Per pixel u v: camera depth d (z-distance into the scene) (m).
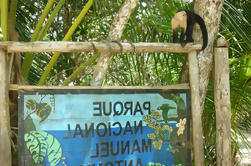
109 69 4.36
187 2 3.54
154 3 2.98
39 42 2.20
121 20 2.77
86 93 2.26
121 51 2.38
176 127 2.46
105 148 2.29
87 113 2.26
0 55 2.12
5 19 2.41
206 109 3.61
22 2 4.44
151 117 2.41
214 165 4.27
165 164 2.43
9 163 2.11
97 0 2.99
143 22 3.36
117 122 2.33
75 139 2.23
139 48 2.39
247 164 5.67
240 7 4.38
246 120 3.91
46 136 2.17
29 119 2.15
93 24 5.54
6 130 2.11
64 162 2.20
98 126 2.28
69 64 4.82
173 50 2.49
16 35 2.75
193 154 2.51
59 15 5.08
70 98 2.23
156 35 3.67
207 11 2.79
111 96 2.32
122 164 2.33
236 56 4.18
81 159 2.23
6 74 2.14
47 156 2.16
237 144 4.07
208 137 3.94
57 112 2.20
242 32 3.41
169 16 3.23
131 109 2.37
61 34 5.16
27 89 2.16
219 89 2.65
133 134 2.37
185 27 2.77
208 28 2.79
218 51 2.67
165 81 3.76
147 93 2.41
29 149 2.13
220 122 2.64
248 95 3.60
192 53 2.55
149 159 2.39
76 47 2.26
